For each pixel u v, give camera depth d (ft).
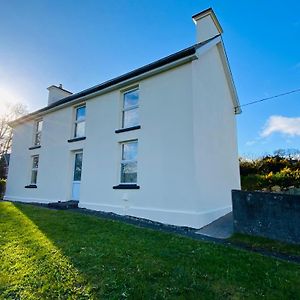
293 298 10.23
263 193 19.74
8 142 107.04
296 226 17.75
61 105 41.91
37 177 44.68
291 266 13.69
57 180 40.16
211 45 31.14
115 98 34.09
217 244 17.58
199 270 12.57
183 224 23.93
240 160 59.52
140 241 17.46
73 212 30.04
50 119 45.01
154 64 28.89
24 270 12.25
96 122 35.91
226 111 38.17
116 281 11.10
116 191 30.78
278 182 43.65
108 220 24.72
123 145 32.32
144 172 28.22
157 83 29.35
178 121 26.50
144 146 28.89
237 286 11.06
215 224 25.13
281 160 53.83
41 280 11.18
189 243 17.42
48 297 9.83
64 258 13.85
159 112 28.35
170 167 26.11
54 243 16.74
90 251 15.05
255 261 14.15
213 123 31.32
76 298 9.75
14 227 21.54
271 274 12.37
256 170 53.52
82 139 37.32
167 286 10.80
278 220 18.66
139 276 11.64
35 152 46.88
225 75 38.93
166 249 15.75
